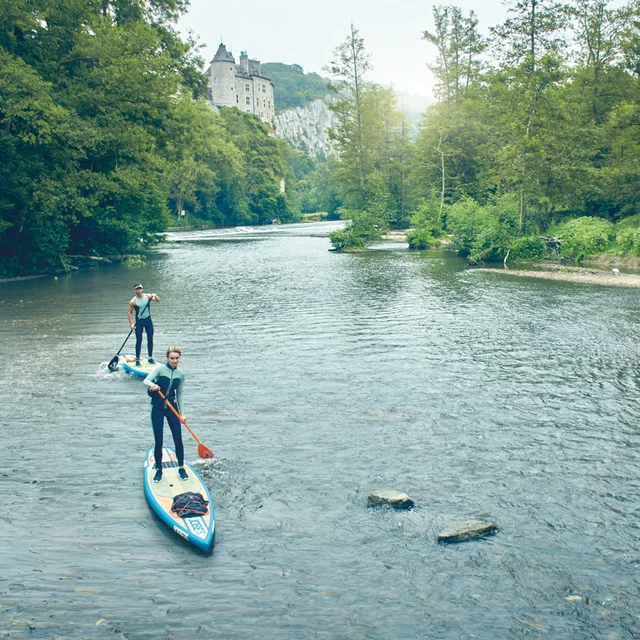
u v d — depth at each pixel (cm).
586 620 519
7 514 687
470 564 597
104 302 2206
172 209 8931
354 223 4688
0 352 1455
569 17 4541
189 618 521
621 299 2142
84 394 1126
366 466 809
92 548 624
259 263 3697
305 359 1355
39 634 499
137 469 804
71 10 3331
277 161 11375
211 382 1186
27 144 2939
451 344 1483
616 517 679
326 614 527
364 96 5975
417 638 499
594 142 3962
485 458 832
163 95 3638
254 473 791
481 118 6128
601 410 1016
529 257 3569
